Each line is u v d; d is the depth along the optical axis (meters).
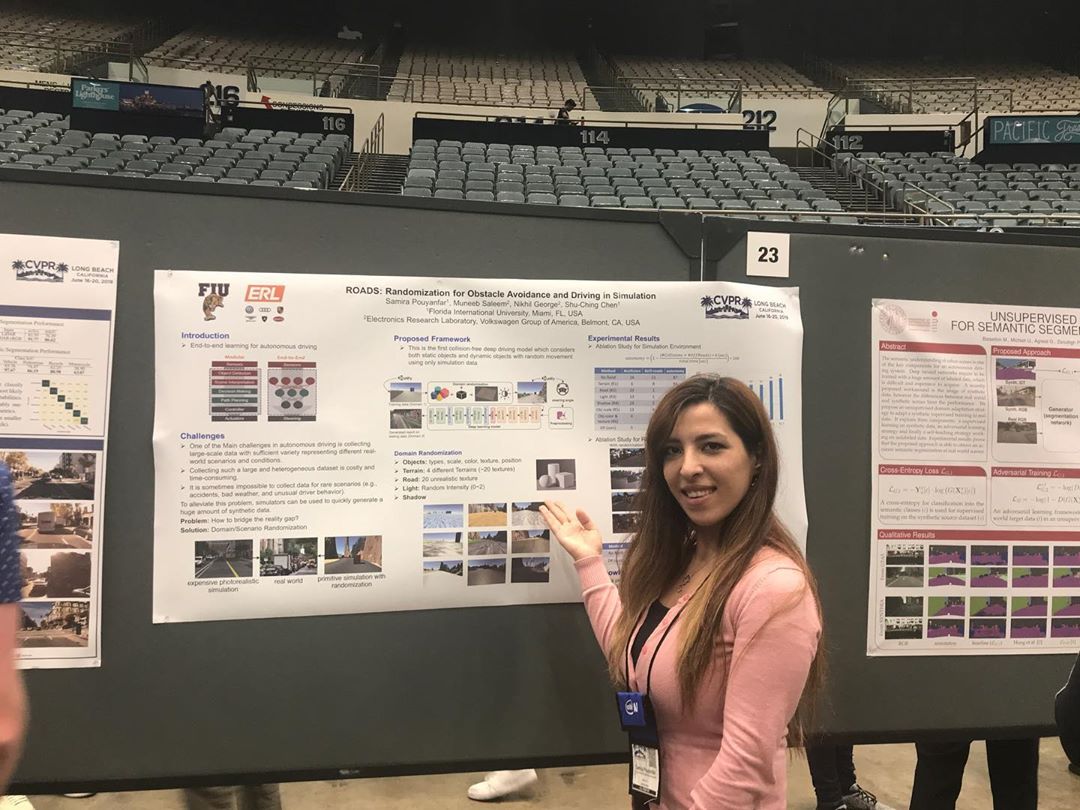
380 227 1.44
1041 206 6.26
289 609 1.38
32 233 1.31
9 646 0.72
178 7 13.30
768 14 14.30
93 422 1.33
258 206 1.40
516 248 1.50
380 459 1.42
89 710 1.31
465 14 14.38
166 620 1.34
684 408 1.14
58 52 9.34
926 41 14.04
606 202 6.24
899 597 1.59
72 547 1.31
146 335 1.35
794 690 0.99
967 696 1.60
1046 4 13.45
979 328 1.65
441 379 1.45
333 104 9.06
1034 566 1.64
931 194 6.24
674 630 1.11
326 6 13.94
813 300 1.60
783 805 1.04
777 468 1.13
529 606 1.48
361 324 1.42
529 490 1.47
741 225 1.58
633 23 14.53
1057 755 2.63
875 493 1.60
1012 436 1.64
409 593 1.42
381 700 1.42
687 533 1.23
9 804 1.70
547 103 10.91
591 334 1.51
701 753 1.06
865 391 1.60
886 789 2.45
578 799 2.32
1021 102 11.44
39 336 1.31
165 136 7.03
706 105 10.37
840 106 10.09
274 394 1.38
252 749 1.37
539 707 1.47
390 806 2.25
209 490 1.36
